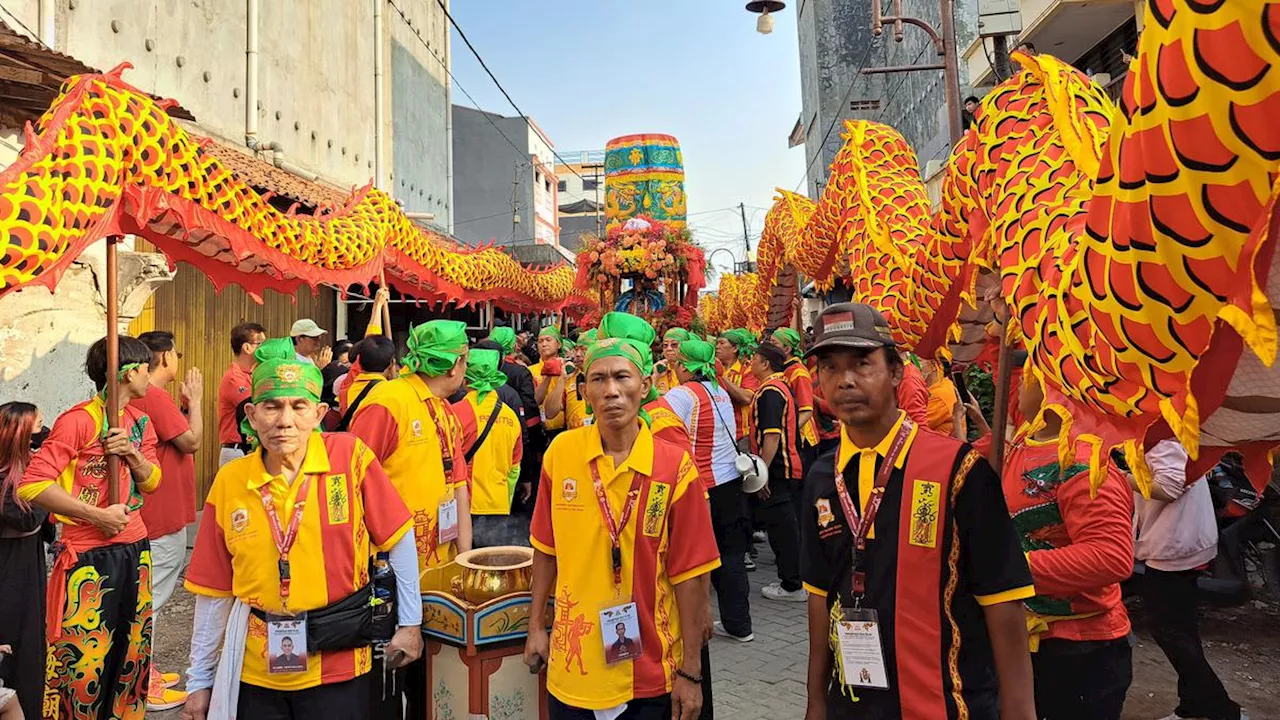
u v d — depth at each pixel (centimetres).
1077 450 257
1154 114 145
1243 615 575
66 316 634
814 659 232
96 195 332
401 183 1633
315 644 259
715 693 445
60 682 335
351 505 272
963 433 549
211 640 273
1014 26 1041
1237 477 508
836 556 220
